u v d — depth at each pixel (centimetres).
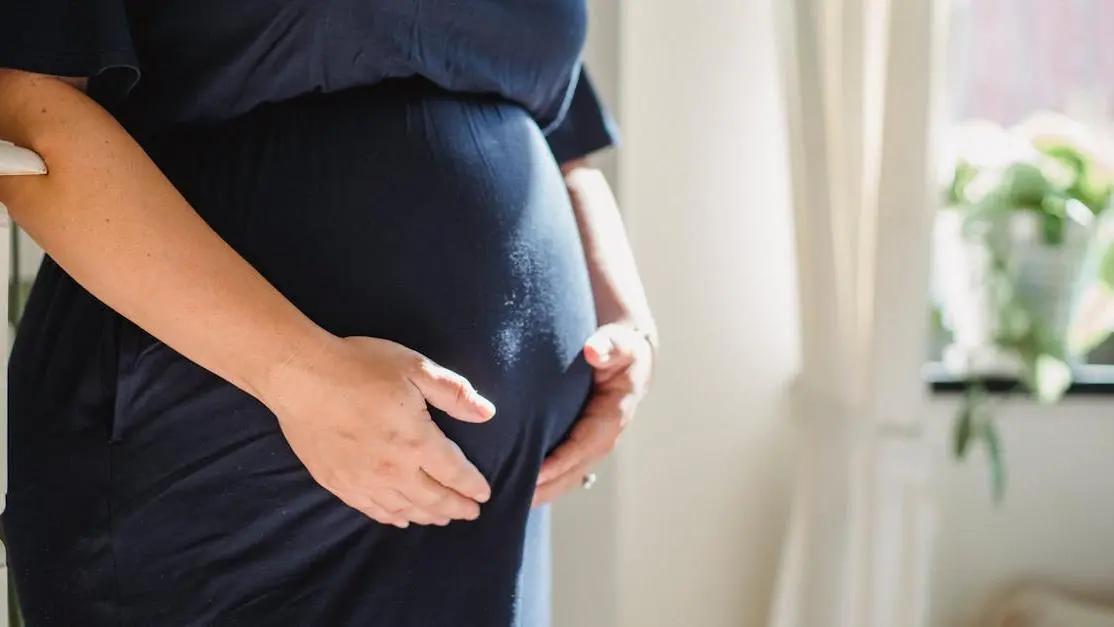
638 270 144
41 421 68
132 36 68
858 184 121
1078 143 153
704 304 146
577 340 77
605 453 82
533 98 81
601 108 100
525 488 72
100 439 67
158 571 66
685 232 144
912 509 124
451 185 70
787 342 147
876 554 123
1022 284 148
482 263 70
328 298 66
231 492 66
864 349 124
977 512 154
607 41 134
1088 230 147
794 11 120
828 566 125
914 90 114
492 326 70
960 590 155
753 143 143
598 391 82
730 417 148
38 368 70
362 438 62
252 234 66
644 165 143
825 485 125
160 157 70
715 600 150
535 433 73
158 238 58
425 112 71
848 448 124
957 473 154
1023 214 147
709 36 142
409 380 63
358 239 67
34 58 58
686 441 148
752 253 145
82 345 68
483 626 69
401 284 67
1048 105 162
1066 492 154
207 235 60
